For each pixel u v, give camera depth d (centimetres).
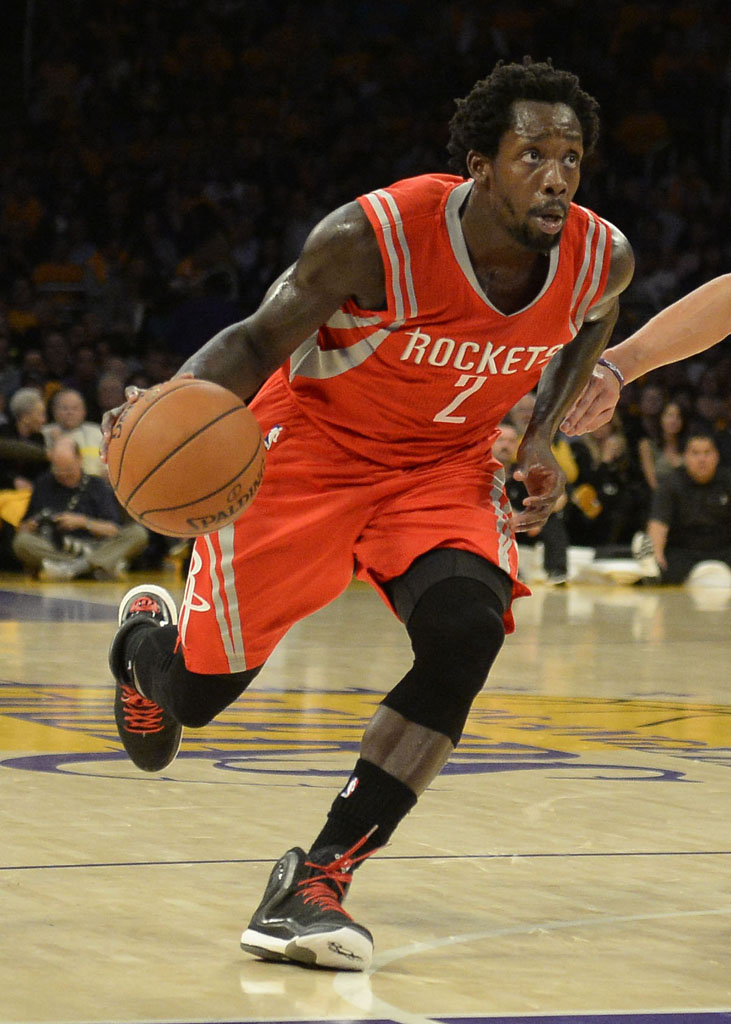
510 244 508
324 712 998
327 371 545
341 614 1805
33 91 3881
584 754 855
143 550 2277
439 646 505
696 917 513
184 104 3862
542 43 3966
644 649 1456
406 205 508
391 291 508
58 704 1001
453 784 753
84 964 446
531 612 1870
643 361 616
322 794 715
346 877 491
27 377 2691
